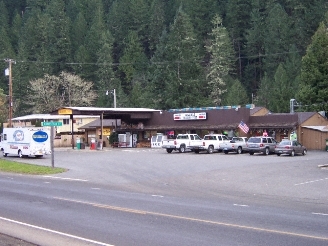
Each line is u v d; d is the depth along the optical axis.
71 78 92.75
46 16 107.50
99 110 65.31
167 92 89.44
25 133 49.50
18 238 12.30
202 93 93.44
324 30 61.81
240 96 87.38
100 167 38.31
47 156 51.75
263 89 88.88
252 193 22.55
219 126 63.00
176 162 41.31
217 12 105.31
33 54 105.38
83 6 122.69
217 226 13.56
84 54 102.00
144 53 111.31
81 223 14.21
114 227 13.54
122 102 94.38
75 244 11.56
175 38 91.38
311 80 60.88
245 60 106.75
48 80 92.69
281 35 97.44
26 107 98.25
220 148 54.16
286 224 13.84
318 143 59.59
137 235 12.41
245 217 15.14
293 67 90.50
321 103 61.72
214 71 91.75
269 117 61.19
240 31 108.56
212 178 29.22
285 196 21.36
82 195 21.28
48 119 81.75
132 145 71.56
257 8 104.88
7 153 52.31
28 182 27.95
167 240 11.78
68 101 92.38
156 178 29.98
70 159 47.19
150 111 70.69
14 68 99.31
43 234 12.75
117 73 106.44
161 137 68.12
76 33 111.00
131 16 113.81
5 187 24.77
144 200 19.56
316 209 17.14
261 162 40.16
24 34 108.25
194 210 16.66
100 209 16.91
